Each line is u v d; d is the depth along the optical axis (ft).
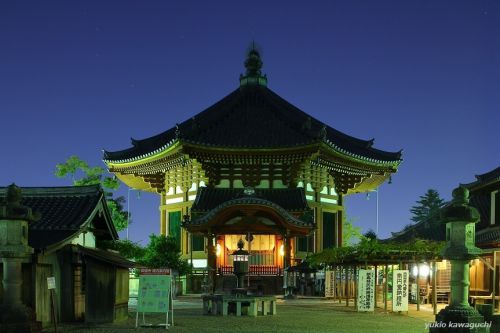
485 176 132.26
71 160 216.95
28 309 68.64
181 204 201.46
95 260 79.82
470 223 66.44
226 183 192.65
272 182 190.80
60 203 87.66
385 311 106.52
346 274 127.54
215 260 166.09
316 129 201.98
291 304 128.88
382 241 165.37
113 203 217.36
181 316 97.25
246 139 187.83
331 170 202.49
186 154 183.21
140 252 126.52
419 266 124.77
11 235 67.56
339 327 81.56
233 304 101.55
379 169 204.74
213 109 217.97
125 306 89.61
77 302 83.87
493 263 110.63
